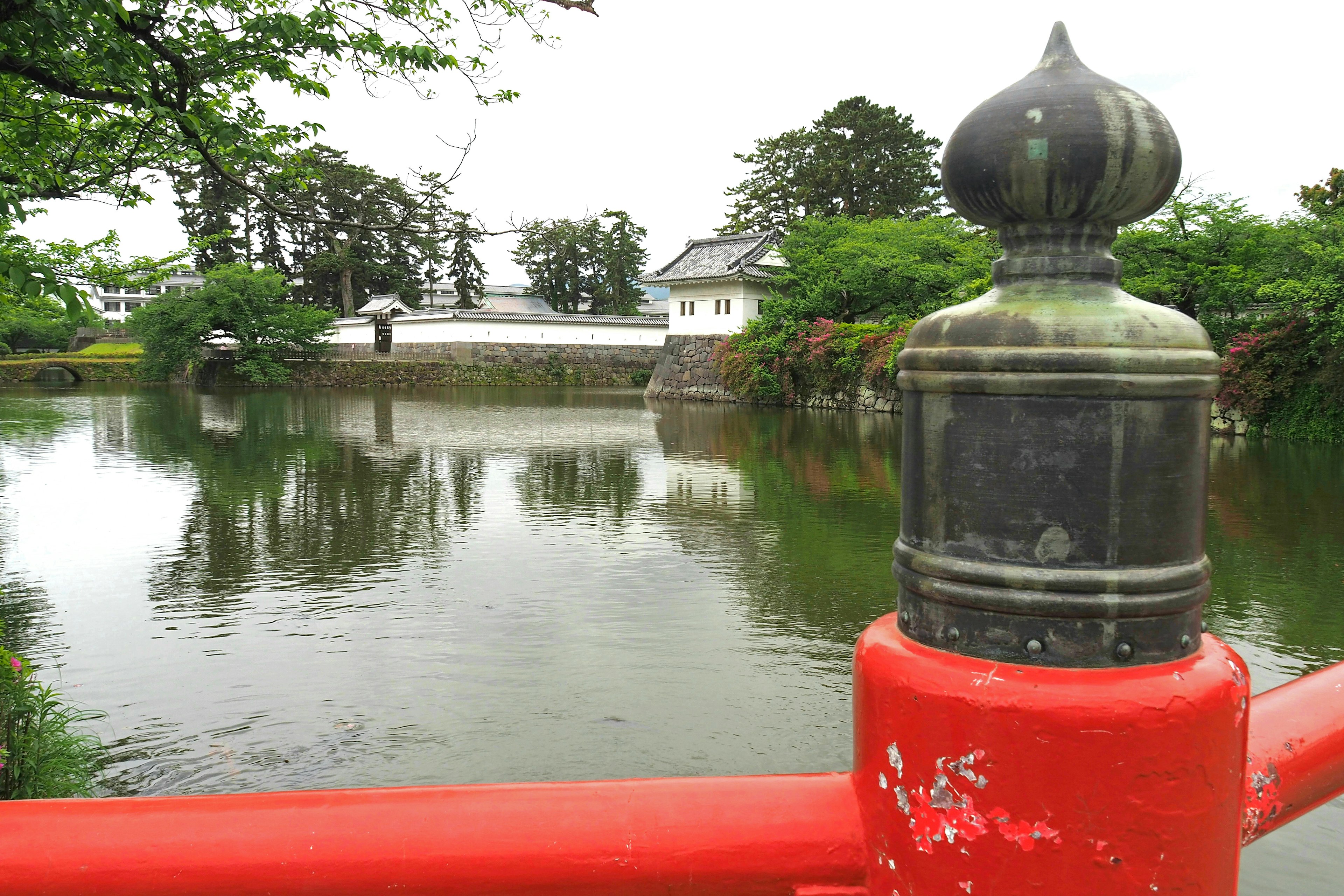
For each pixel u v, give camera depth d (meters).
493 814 0.61
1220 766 0.57
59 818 0.61
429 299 57.44
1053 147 0.56
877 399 26.78
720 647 5.19
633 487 11.52
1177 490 0.56
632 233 52.34
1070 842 0.54
